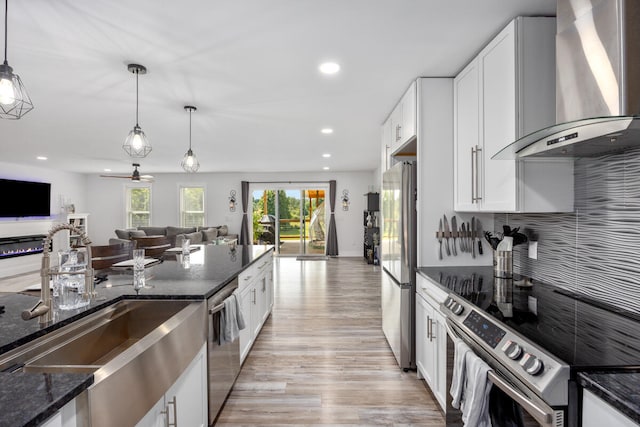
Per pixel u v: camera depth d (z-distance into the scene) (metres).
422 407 2.08
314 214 9.20
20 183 6.94
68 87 2.64
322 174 9.05
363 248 9.02
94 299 1.58
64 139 4.64
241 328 2.15
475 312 1.47
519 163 1.66
